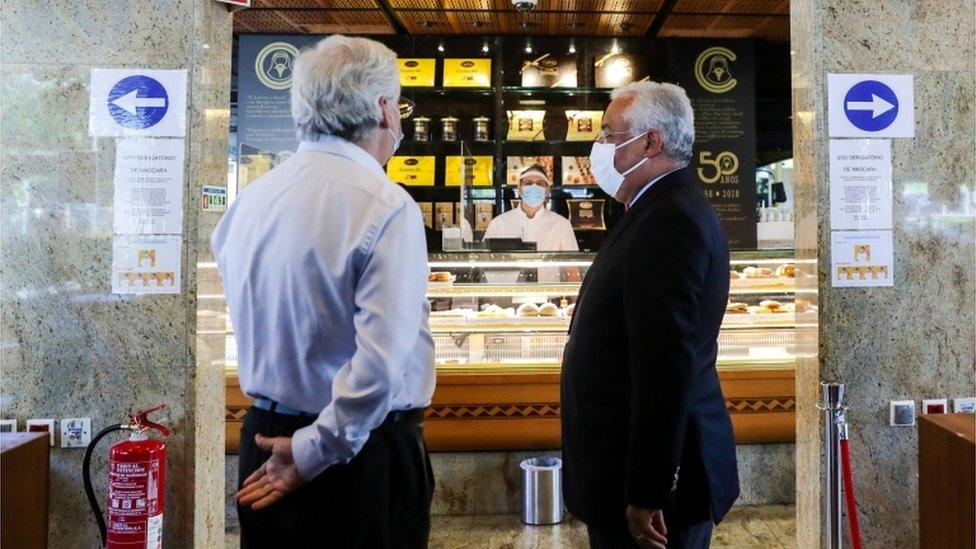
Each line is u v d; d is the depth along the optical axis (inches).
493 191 231.5
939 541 65.9
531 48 231.6
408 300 52.1
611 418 70.0
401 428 57.4
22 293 88.7
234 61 239.8
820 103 92.4
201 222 90.3
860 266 92.7
